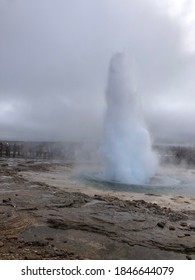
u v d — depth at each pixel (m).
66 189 19.06
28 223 10.86
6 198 14.61
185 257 8.55
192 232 10.57
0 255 7.96
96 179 24.33
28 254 8.11
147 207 14.33
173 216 12.55
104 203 14.57
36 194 15.98
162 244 9.30
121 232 10.24
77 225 10.70
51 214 11.98
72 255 8.27
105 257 8.34
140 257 8.45
